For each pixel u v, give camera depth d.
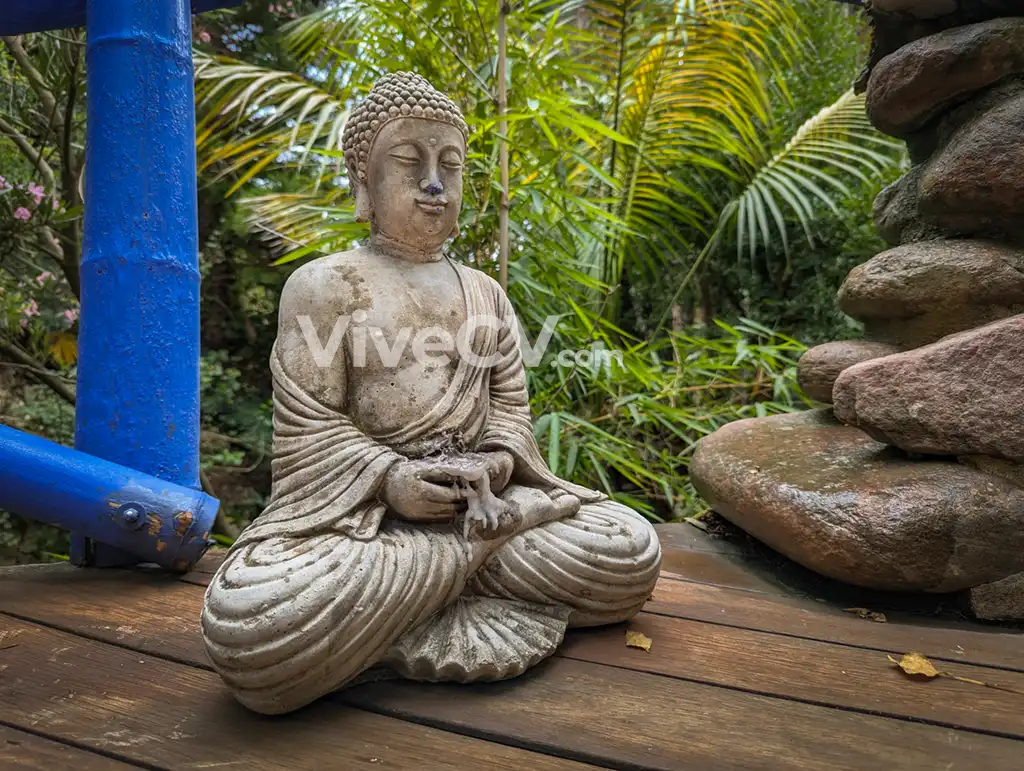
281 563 1.32
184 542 2.02
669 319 4.64
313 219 3.36
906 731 1.25
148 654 1.58
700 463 2.50
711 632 1.68
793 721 1.28
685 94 3.68
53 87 3.50
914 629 1.70
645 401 3.11
